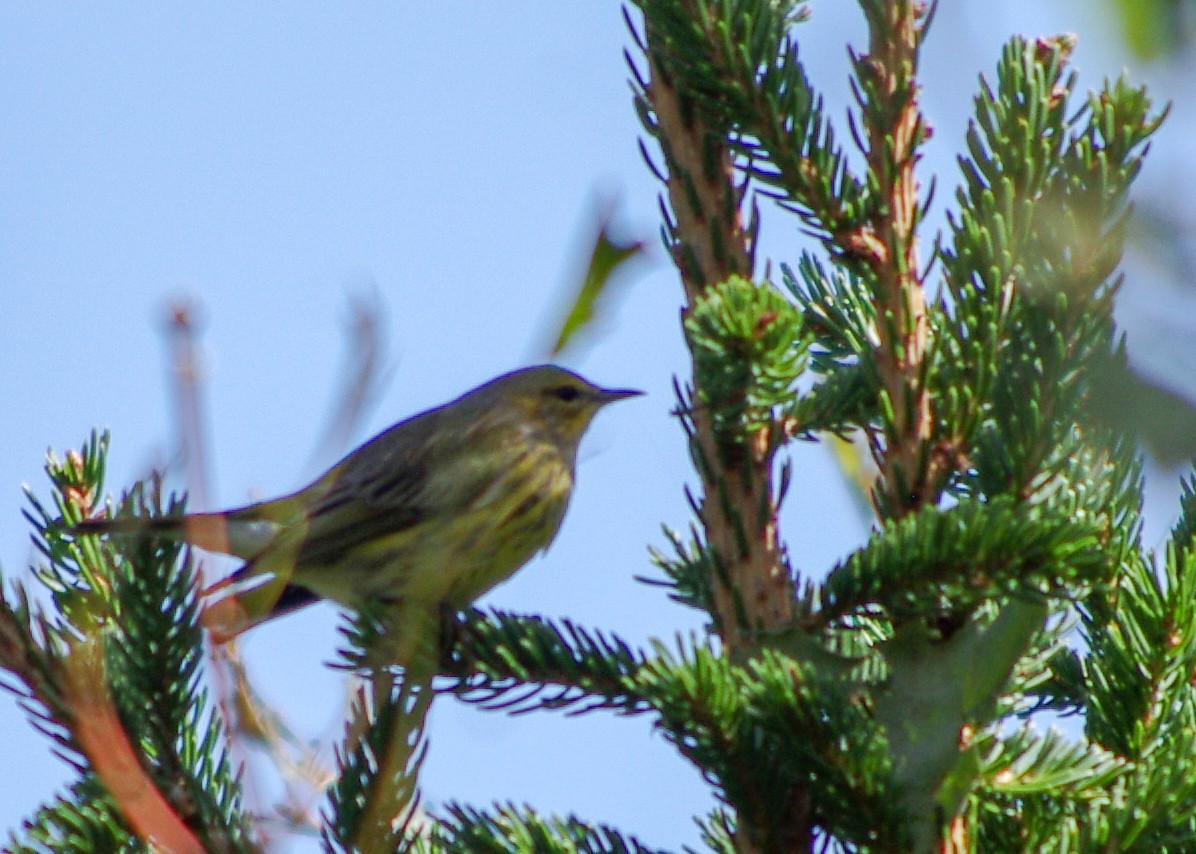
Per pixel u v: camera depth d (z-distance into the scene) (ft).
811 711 6.10
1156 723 7.34
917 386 7.30
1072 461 7.33
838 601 6.73
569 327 4.03
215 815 6.49
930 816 6.13
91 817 6.28
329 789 6.72
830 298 9.46
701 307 6.55
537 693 7.32
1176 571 7.32
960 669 6.46
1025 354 7.11
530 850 6.62
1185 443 4.29
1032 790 6.48
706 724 6.26
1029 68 7.36
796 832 6.55
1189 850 6.77
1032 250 7.12
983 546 6.33
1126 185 7.03
